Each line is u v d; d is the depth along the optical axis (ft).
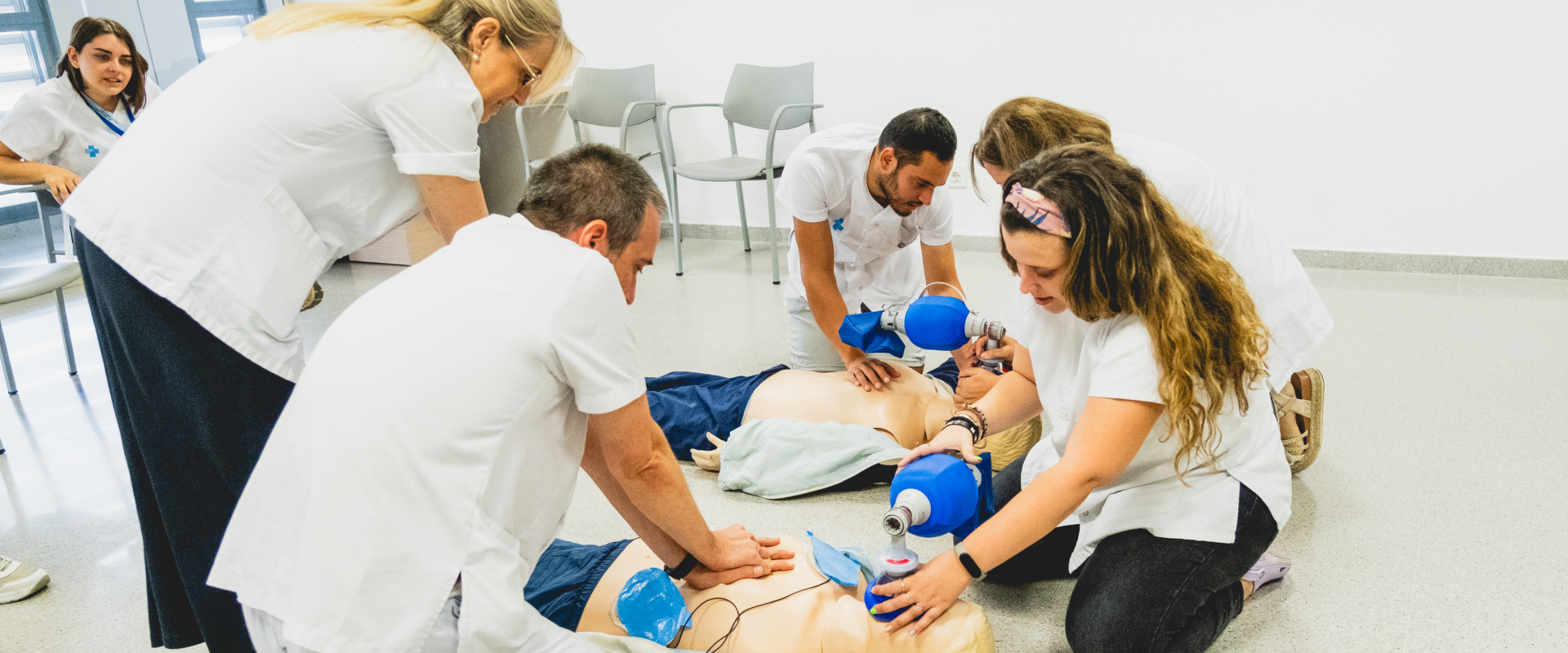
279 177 4.11
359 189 4.37
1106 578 4.32
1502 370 8.29
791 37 13.70
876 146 6.73
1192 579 4.21
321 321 11.51
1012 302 5.05
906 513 4.07
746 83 13.47
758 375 7.47
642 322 10.76
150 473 4.21
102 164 4.08
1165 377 3.74
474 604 3.28
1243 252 5.09
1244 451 4.31
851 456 6.38
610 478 4.30
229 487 4.20
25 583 5.68
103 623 5.41
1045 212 3.67
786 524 6.15
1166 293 3.70
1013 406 4.90
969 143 13.19
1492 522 5.81
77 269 8.63
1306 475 6.55
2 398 9.04
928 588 4.02
